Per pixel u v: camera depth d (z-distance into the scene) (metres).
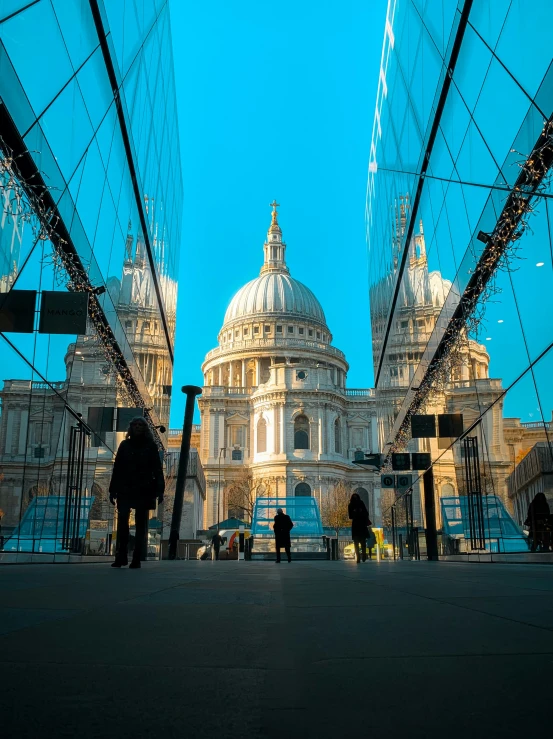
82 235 15.91
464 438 18.88
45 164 12.19
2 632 3.88
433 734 1.97
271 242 162.12
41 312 13.66
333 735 1.97
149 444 13.03
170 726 2.06
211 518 107.31
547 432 11.84
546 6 9.85
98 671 2.82
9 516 13.17
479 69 14.01
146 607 5.38
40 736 1.94
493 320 15.20
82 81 14.65
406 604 5.69
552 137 10.03
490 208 13.74
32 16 10.85
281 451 104.19
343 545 70.88
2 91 9.63
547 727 2.03
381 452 41.62
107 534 23.27
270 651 3.35
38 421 14.49
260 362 132.62
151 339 30.17
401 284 28.66
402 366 29.47
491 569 12.57
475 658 3.10
